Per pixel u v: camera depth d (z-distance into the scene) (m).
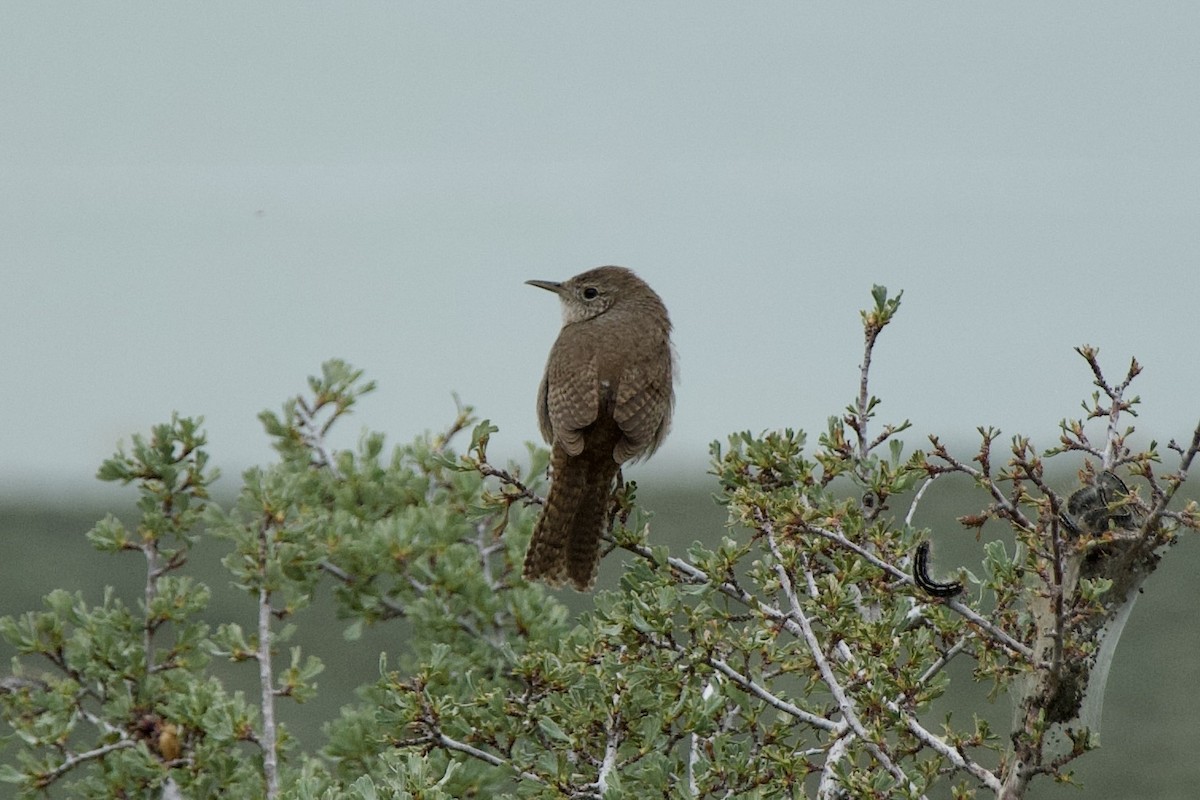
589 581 12.16
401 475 13.28
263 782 11.08
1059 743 9.22
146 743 11.41
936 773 9.44
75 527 21.55
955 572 9.72
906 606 9.77
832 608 9.38
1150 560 9.14
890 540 9.73
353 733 11.52
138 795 11.39
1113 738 16.27
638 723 9.75
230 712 11.07
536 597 12.35
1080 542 8.46
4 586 19.39
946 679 9.33
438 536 12.59
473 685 10.37
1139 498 8.80
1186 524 8.38
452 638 12.37
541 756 9.68
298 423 13.34
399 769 9.09
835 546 9.80
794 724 9.80
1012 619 9.33
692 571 10.03
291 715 16.67
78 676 11.94
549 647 12.03
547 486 13.22
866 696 8.99
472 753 9.97
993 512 8.75
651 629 9.45
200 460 12.23
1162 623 18.42
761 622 9.29
